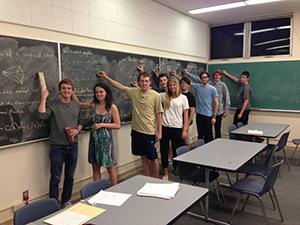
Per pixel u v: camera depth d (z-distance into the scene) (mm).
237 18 6156
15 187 2824
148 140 3492
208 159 2752
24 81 2816
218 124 5695
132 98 3545
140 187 2033
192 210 3119
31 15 2875
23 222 1637
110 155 3309
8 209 2764
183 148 3238
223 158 2787
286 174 4324
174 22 5375
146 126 3463
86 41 3543
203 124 5008
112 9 3902
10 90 2703
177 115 3793
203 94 4957
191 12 5574
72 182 3160
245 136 4324
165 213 1630
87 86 3559
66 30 3260
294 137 5945
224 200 3369
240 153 2982
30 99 2887
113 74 3967
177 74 5523
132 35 4305
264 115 6262
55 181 2998
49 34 3078
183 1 4805
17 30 2764
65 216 1605
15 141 2775
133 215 1608
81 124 3234
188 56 5973
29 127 2898
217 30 6680
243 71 6379
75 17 3365
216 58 6719
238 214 3016
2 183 2711
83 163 3596
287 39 5852
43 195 3098
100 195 1895
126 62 4191
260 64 6176
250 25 6227
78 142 3361
